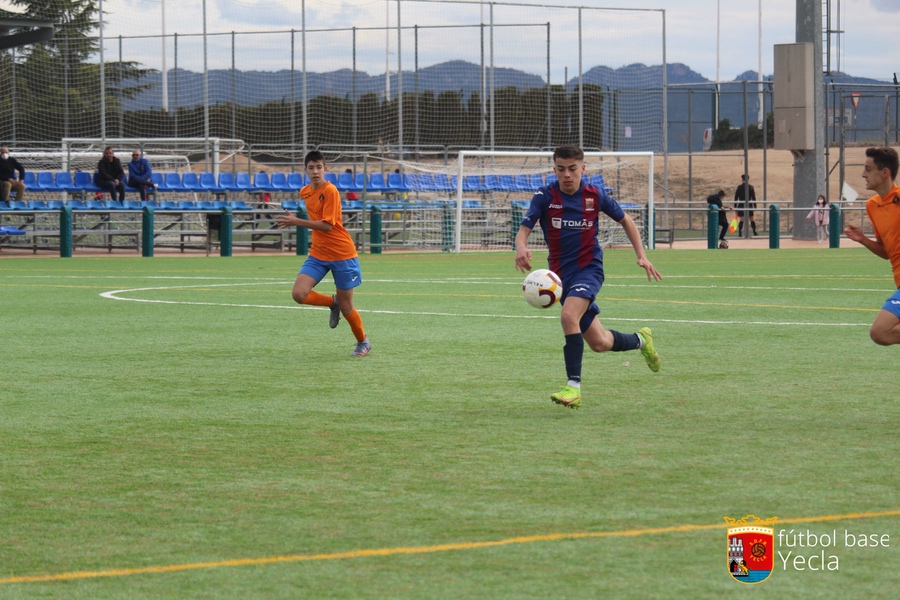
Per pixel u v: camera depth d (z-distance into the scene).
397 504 6.70
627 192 53.25
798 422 9.22
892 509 6.52
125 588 5.29
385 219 44.91
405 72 53.69
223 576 5.44
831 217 45.66
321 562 5.63
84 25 53.06
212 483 7.26
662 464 7.70
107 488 7.14
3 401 10.37
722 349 13.81
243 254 40.91
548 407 9.99
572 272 10.05
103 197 43.97
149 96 53.91
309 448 8.30
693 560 5.62
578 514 6.45
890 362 12.63
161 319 17.70
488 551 5.78
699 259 36.28
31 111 52.84
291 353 13.71
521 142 53.69
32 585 5.34
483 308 19.41
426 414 9.66
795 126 48.97
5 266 32.59
